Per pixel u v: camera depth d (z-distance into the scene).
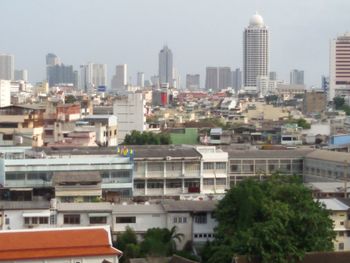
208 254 98.12
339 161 146.25
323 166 150.50
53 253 85.62
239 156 152.25
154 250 97.06
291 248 89.75
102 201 114.62
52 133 193.12
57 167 125.88
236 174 151.75
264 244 89.56
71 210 102.69
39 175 124.94
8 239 86.56
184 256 98.56
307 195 101.50
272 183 104.69
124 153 134.75
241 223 96.69
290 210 94.69
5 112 178.50
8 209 100.94
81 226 97.81
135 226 104.50
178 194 132.88
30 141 172.38
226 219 100.19
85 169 127.12
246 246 89.69
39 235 87.81
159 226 105.12
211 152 142.12
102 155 135.12
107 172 128.00
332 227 99.00
